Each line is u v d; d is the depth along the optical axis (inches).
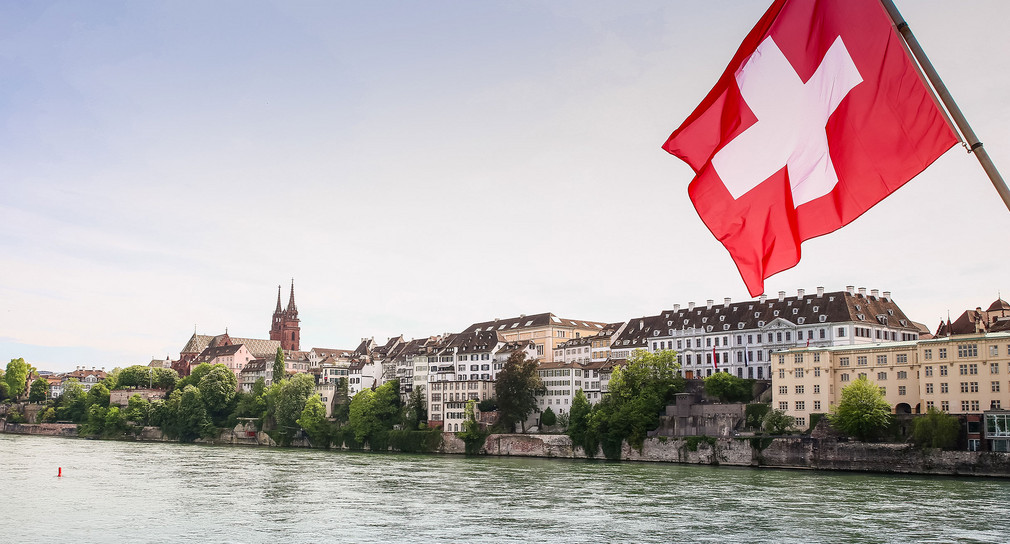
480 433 7657.5
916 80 805.9
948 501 3720.5
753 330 7554.1
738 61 903.7
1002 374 5172.2
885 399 5738.2
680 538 2960.1
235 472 5477.4
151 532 3152.1
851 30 836.6
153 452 7559.1
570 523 3277.6
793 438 5575.8
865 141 834.8
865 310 7160.4
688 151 925.8
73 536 3088.1
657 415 6624.0
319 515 3528.5
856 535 2950.3
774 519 3297.2
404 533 3107.8
